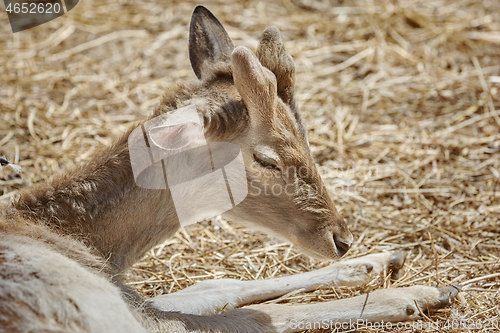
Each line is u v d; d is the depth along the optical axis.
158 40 13.95
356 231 8.68
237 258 8.24
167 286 7.73
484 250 8.22
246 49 6.00
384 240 8.46
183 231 8.70
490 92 12.01
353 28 14.42
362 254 8.23
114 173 6.38
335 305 6.80
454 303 7.08
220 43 7.13
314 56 13.44
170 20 14.69
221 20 14.51
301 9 15.27
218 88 6.39
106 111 11.55
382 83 12.53
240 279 7.82
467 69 12.96
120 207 6.39
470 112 11.55
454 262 7.98
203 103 6.22
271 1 15.55
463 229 8.55
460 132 11.01
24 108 11.34
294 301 7.34
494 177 9.74
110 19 14.60
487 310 6.98
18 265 5.34
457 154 10.42
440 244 8.38
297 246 6.84
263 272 7.97
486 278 7.59
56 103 11.70
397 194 9.47
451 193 9.45
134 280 7.80
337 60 13.33
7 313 4.99
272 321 6.53
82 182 6.36
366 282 7.53
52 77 12.48
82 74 12.66
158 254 8.29
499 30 14.28
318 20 14.73
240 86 6.14
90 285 5.55
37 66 12.82
